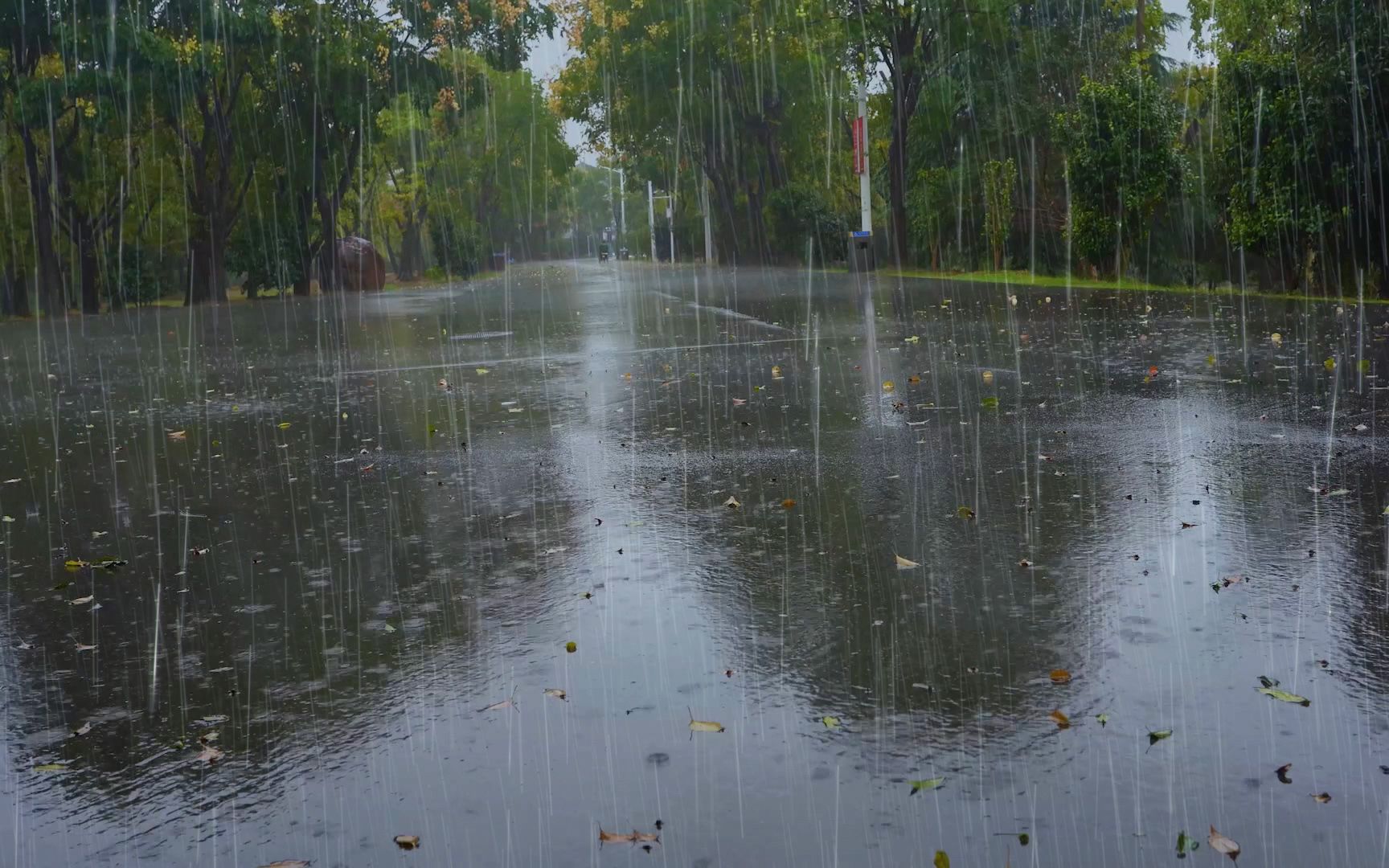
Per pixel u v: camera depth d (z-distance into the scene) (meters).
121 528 6.62
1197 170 24.92
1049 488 6.54
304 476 7.89
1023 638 4.23
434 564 5.58
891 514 6.14
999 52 36.12
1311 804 2.96
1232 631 4.20
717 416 9.56
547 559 5.59
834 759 3.32
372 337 20.25
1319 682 3.71
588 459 8.02
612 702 3.80
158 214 40.38
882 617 4.53
